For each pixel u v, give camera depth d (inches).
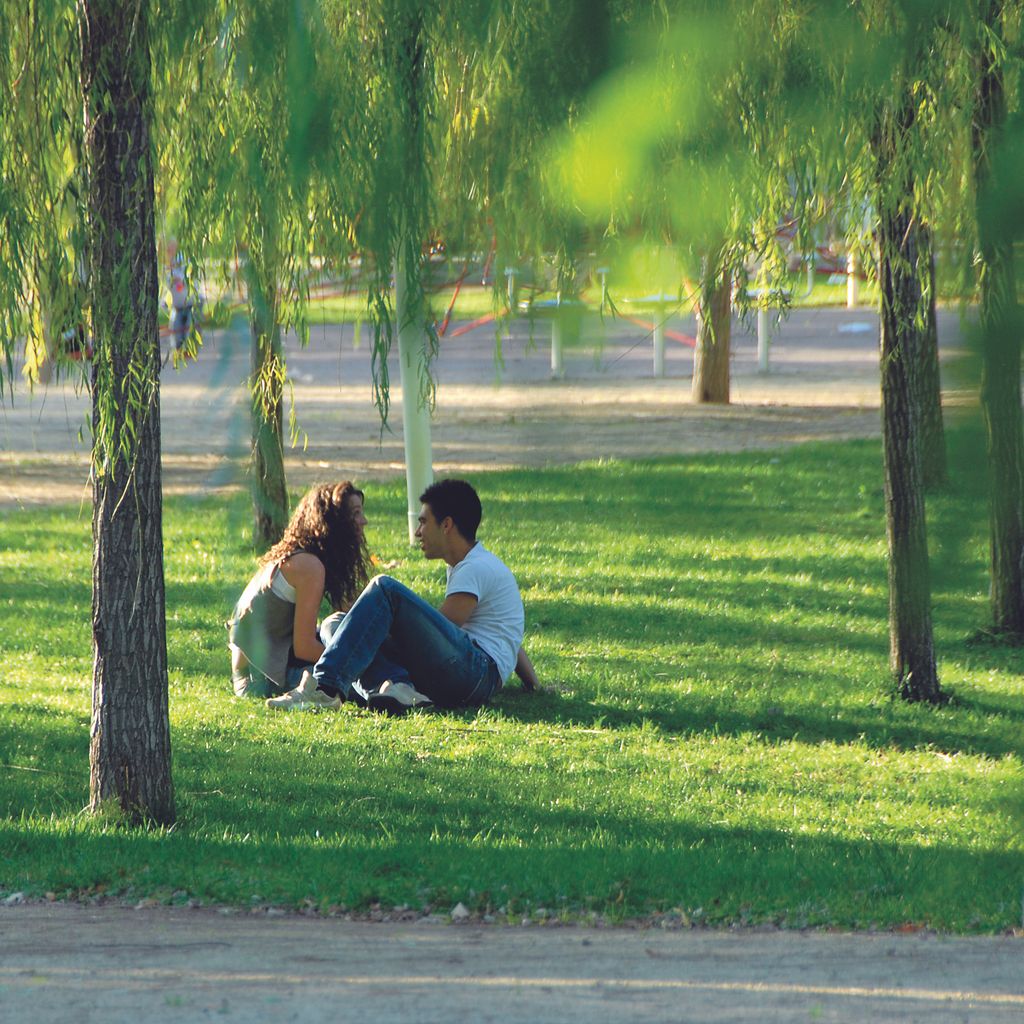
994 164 60.7
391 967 310.3
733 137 70.9
